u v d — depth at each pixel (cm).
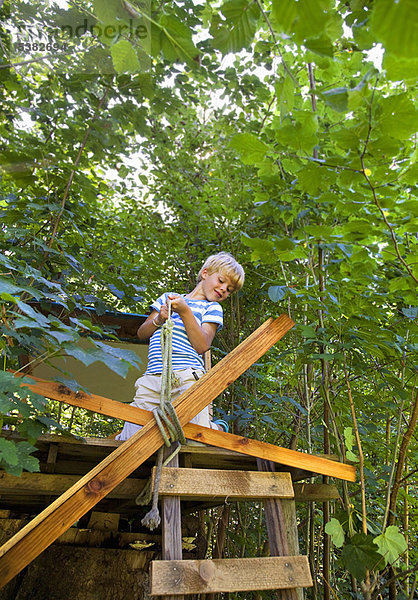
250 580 125
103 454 160
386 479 235
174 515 130
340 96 101
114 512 216
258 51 211
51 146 183
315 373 278
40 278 145
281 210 237
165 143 302
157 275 345
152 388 174
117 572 188
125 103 187
